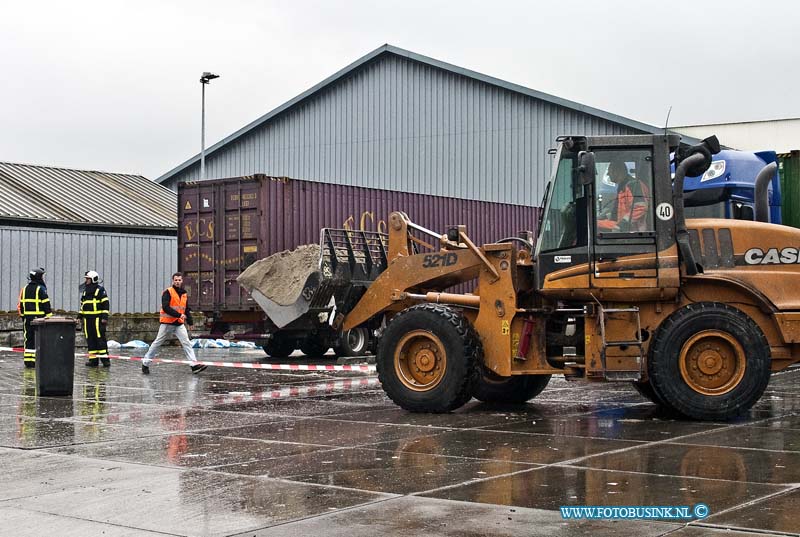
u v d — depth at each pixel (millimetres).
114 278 31234
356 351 21547
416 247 22984
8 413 12242
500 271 12023
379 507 6895
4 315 26172
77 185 36688
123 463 8688
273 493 7395
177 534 6277
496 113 41094
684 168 11164
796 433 10172
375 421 11367
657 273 11125
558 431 10469
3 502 7191
